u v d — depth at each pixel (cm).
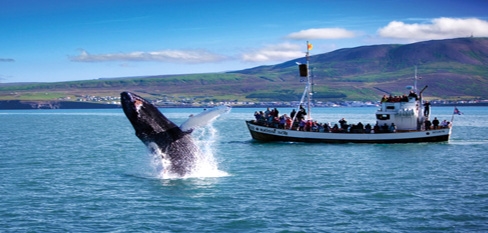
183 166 3072
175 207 2530
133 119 2673
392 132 5631
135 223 2283
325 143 5694
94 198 2722
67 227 2233
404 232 2167
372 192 2900
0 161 4222
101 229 2206
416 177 3419
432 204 2617
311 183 3162
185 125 2758
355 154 4712
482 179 3347
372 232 2166
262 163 4066
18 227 2234
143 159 4359
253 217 2367
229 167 3822
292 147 5328
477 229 2202
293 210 2488
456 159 4378
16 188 3005
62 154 4788
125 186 3000
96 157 4528
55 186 3048
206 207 2528
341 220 2330
